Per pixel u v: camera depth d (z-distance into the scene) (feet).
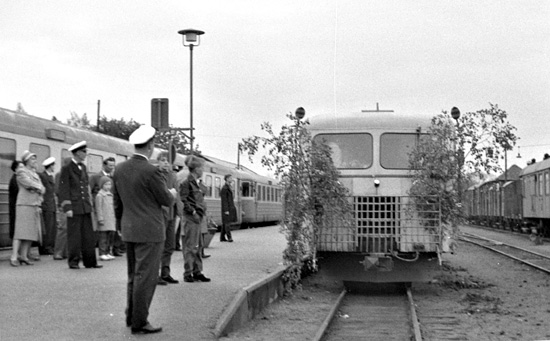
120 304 34.47
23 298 35.40
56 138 65.05
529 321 42.09
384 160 53.36
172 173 46.19
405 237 50.93
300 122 51.55
